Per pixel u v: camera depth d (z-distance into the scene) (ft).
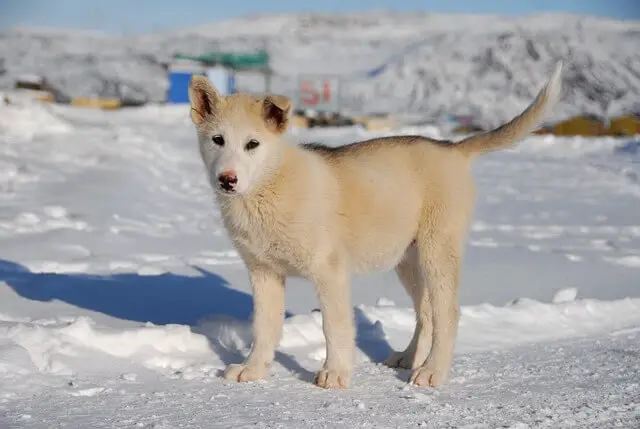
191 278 25.18
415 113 184.34
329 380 15.30
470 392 15.25
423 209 16.87
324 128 121.08
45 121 69.97
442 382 15.93
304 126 133.39
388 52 341.41
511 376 16.49
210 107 15.99
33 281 23.31
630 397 14.74
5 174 44.70
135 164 53.78
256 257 15.88
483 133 17.71
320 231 15.44
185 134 97.30
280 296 16.39
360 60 327.47
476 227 39.32
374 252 16.63
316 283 15.65
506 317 21.62
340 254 15.70
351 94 206.18
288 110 15.31
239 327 18.62
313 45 363.35
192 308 21.38
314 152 16.52
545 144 96.27
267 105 15.49
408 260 17.76
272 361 16.88
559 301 23.15
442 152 17.29
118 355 16.60
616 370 16.85
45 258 26.96
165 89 205.36
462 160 17.51
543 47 229.86
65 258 27.22
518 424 12.97
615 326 21.71
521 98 204.64
